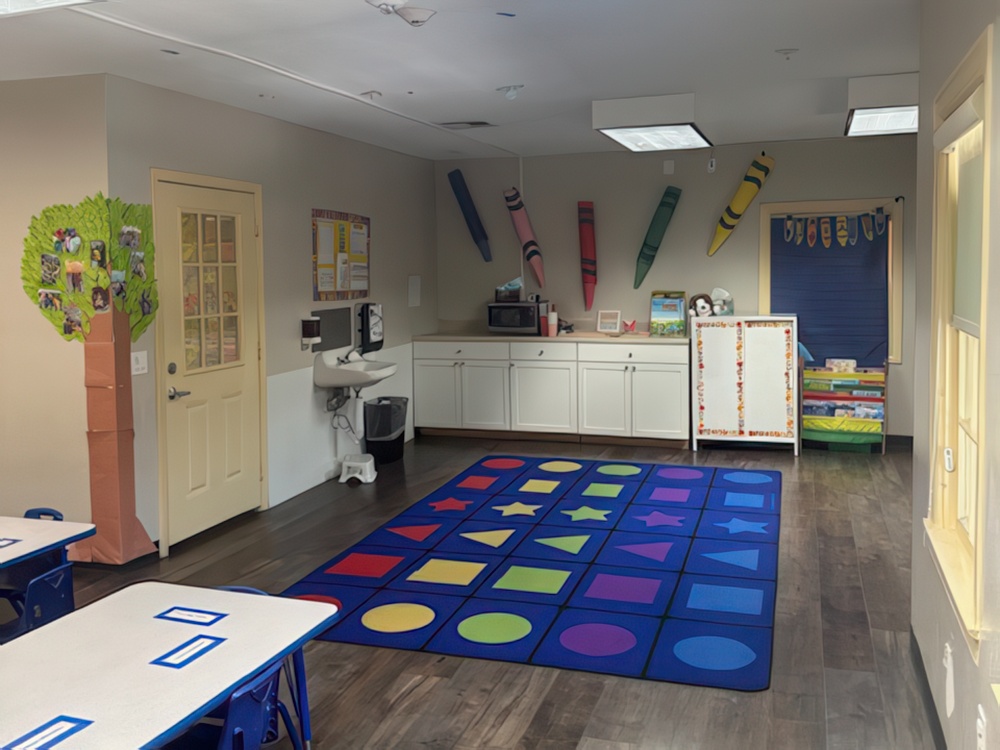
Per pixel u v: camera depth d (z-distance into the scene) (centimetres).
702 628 423
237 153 605
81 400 513
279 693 366
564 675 380
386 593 474
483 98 595
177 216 550
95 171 496
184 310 560
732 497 651
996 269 215
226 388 601
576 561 518
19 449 529
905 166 794
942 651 310
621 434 835
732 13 409
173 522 553
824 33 444
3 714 215
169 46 441
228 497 605
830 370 809
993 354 218
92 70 485
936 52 340
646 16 412
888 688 365
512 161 905
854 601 457
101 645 253
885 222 800
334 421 735
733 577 489
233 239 604
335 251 732
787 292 830
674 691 364
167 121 539
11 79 504
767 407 794
